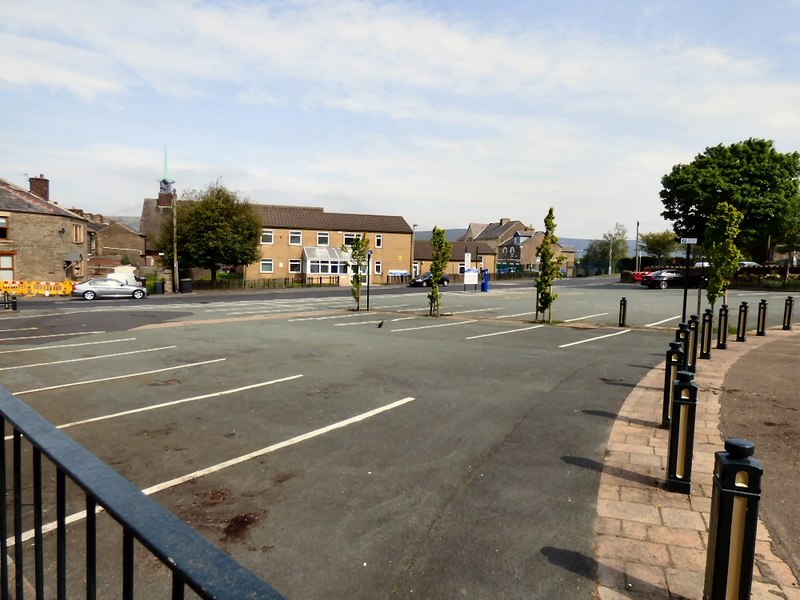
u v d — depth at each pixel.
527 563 3.56
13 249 37.19
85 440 6.19
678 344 6.25
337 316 21.06
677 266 53.22
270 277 54.81
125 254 70.25
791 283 36.75
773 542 3.69
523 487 4.75
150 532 0.98
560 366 10.30
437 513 4.30
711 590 2.78
